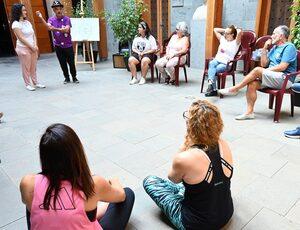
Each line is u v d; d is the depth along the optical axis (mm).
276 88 3203
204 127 1354
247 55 5305
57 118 3625
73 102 4277
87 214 1117
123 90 4852
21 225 1779
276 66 3172
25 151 2766
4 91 5027
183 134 3020
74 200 1046
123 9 6234
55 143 1009
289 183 2102
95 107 4012
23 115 3781
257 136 2896
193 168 1338
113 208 1585
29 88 5020
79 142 1075
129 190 1710
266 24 5535
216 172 1367
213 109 1394
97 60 7867
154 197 1750
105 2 7703
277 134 2932
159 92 4648
